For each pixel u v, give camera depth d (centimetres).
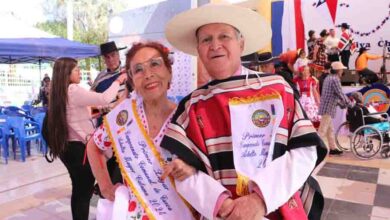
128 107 144
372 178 484
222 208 110
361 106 623
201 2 544
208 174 118
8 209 374
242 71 128
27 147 654
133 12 806
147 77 136
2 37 727
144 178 135
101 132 153
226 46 124
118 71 335
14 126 606
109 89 272
